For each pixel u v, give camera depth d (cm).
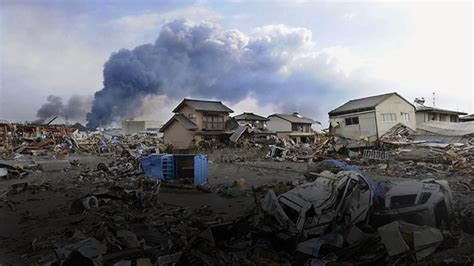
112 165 2289
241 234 580
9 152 3384
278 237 554
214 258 496
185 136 3816
